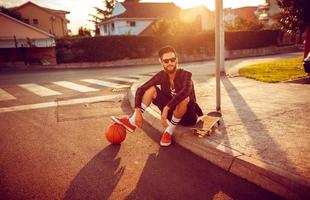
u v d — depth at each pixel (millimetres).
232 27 37219
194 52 28125
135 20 38812
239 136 3781
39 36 22984
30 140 4516
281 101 5879
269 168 2770
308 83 8281
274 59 20828
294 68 11688
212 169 3182
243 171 2963
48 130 5047
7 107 7121
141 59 24656
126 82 11305
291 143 3457
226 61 21547
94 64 23109
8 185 3000
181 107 3719
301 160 2943
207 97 6730
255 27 36125
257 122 4426
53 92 9219
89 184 2963
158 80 3959
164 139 3967
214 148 3389
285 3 12453
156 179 3016
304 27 12602
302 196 2441
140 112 3852
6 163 3598
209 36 28859
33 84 11336
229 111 5219
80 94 8719
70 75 14961
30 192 2842
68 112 6426
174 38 26328
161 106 4066
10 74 16188
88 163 3508
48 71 17969
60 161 3605
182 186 2844
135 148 3965
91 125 5312
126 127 3908
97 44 23016
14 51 23109
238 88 7832
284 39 37156
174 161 3451
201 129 3785
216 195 2648
